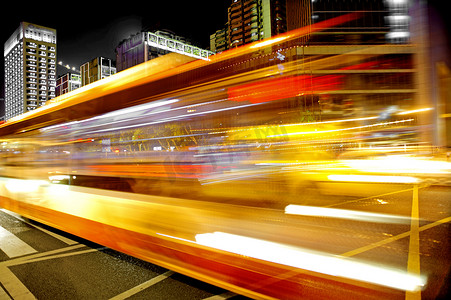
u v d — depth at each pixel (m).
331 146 3.44
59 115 5.73
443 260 3.81
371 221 4.20
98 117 4.94
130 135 4.43
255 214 3.07
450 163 2.83
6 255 5.11
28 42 150.88
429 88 2.85
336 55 3.25
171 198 3.71
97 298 3.53
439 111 2.83
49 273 4.29
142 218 4.00
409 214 6.48
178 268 3.53
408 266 3.48
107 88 4.97
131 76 4.70
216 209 3.30
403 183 8.78
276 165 3.29
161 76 4.31
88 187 4.95
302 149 3.37
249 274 2.99
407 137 3.04
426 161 3.01
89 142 5.07
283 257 2.87
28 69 150.75
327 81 3.30
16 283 3.96
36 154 6.40
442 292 3.01
